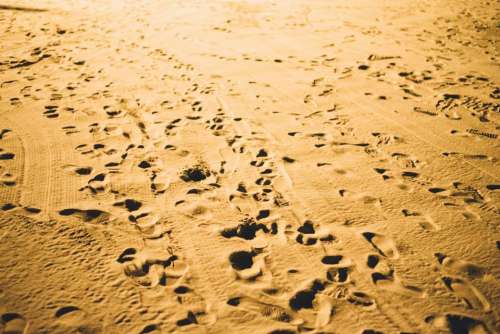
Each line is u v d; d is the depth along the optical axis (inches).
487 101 145.2
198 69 181.9
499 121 129.5
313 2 358.3
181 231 78.2
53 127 120.6
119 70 179.0
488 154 109.6
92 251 71.4
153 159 104.9
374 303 62.9
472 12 307.3
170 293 63.5
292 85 163.3
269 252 73.5
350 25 273.9
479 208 86.5
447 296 64.4
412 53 208.2
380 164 104.7
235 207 86.2
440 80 168.1
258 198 89.7
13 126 120.1
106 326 57.2
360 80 169.2
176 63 190.9
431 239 77.0
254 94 152.9
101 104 140.3
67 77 168.1
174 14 309.1
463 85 161.6
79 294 62.3
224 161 105.0
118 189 90.7
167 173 98.5
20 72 172.6
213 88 158.1
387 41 232.5
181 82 164.9
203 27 265.7
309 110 139.1
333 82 167.0
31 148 107.1
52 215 80.1
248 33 251.3
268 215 84.1
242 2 355.6
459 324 59.7
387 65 188.2
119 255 70.9
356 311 61.4
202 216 82.9
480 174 99.8
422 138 118.9
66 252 70.8
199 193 90.9
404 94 153.5
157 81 165.5
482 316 60.9
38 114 129.8
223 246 74.6
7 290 62.2
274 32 254.8
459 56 202.4
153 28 264.4
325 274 68.4
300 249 74.3
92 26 267.7
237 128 124.3
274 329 57.9
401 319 60.2
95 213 81.9
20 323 56.9
